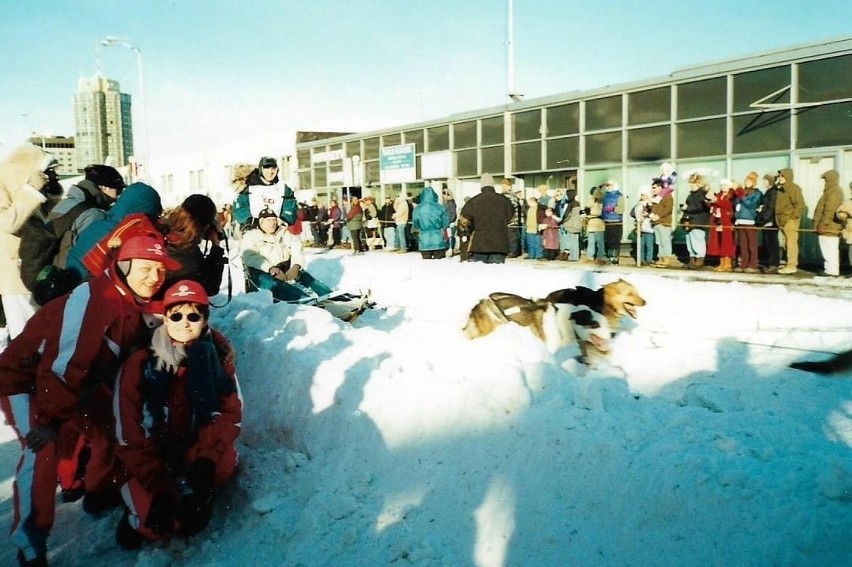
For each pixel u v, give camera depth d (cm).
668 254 1295
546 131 1656
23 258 565
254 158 3103
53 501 346
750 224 1154
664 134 1423
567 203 1451
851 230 1057
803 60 1207
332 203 2194
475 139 1850
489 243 1008
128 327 354
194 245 476
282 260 768
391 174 2155
